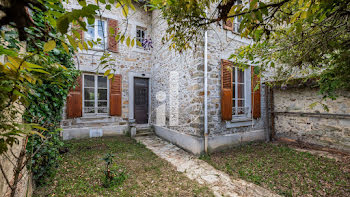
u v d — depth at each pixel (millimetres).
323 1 934
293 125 5055
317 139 4551
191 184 2746
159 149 4629
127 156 3953
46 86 2170
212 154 4148
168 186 2674
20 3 472
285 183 2750
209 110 4215
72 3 4777
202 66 4145
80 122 5312
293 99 5027
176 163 3633
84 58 5289
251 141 5098
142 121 6762
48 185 2508
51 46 685
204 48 4129
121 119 6027
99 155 3938
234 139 4691
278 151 4359
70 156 3771
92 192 2414
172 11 1323
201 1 1230
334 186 2623
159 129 6000
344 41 1461
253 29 1283
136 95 6598
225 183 2793
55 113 2617
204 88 4125
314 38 1609
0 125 614
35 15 1396
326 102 4363
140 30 6566
